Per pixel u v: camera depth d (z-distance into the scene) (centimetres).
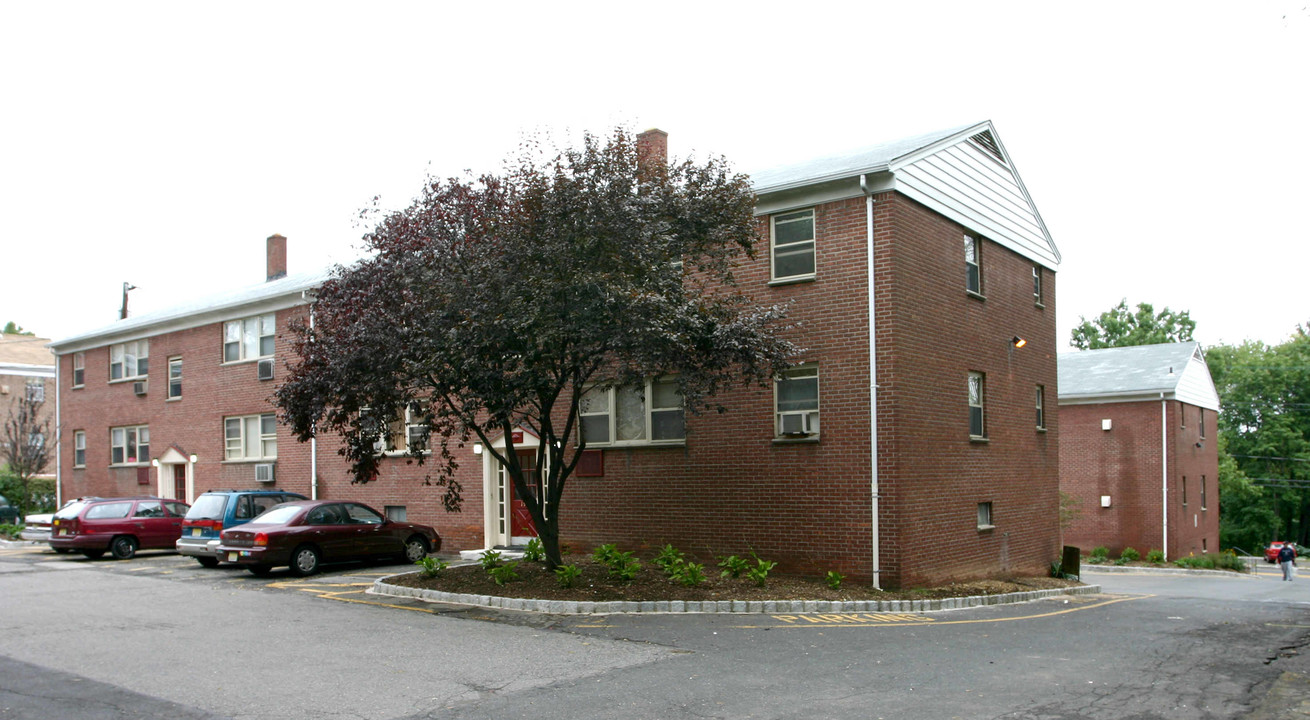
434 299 1446
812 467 1719
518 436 2150
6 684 926
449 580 1634
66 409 3616
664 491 1902
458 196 1513
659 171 1541
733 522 1803
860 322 1688
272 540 1816
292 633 1211
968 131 1964
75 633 1208
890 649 1119
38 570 1997
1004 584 1850
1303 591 2402
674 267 1501
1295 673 998
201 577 1853
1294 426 6103
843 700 862
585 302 1359
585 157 1459
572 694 887
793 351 1544
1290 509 6219
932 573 1717
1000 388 2059
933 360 1780
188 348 3081
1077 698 875
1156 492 3556
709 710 829
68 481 3575
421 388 1612
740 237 1570
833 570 1678
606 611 1406
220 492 2077
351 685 923
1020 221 2227
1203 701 869
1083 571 3206
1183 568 3303
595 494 2008
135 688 911
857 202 1711
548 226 1398
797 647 1126
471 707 841
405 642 1149
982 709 832
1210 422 4150
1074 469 3750
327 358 1559
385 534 2014
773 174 1958
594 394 2020
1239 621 1412
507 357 1462
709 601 1448
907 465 1659
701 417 1859
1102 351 4153
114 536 2267
